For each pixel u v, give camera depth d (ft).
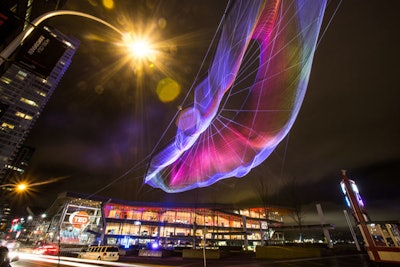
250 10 120.47
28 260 78.33
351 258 63.93
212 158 232.94
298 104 96.84
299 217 104.58
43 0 100.53
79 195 209.46
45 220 261.85
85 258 88.17
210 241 158.92
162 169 318.86
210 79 180.34
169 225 224.12
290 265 51.72
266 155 160.86
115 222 212.23
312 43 72.54
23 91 304.71
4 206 379.96
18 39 24.30
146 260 78.23
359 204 45.03
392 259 37.32
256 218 233.35
